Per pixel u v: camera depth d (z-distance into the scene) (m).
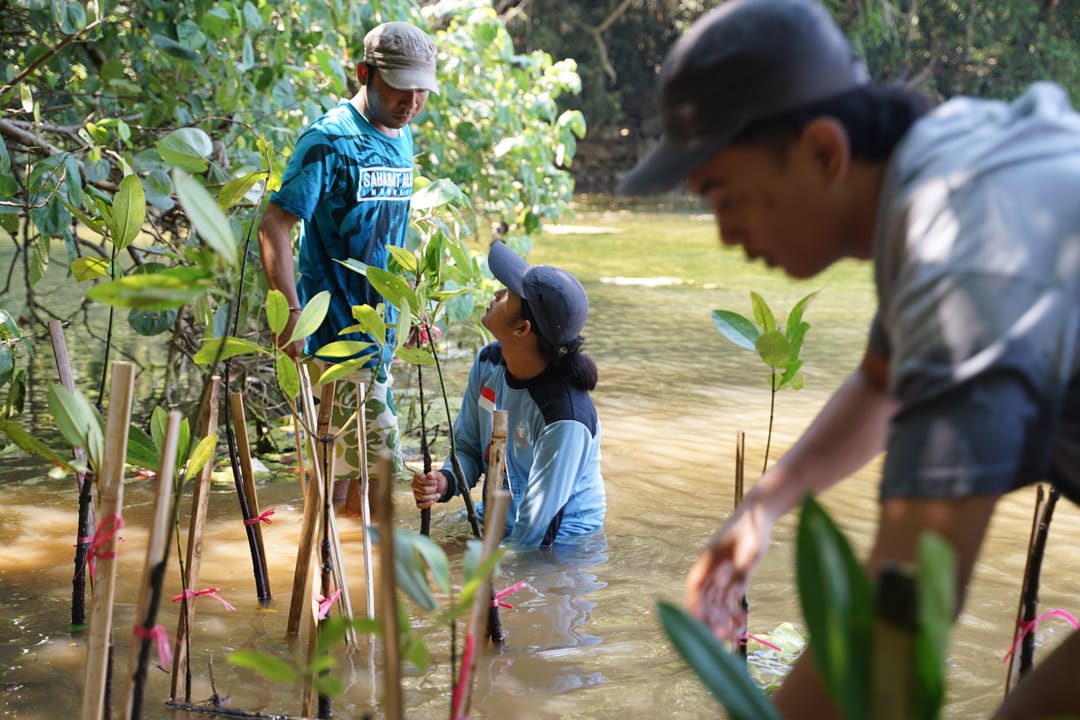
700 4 25.12
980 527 1.20
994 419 1.18
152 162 4.16
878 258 1.39
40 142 4.68
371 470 4.18
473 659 1.59
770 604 3.29
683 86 1.43
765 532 1.64
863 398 1.77
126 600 3.28
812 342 7.81
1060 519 4.17
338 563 2.88
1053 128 1.33
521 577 3.53
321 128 4.13
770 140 1.41
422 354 3.05
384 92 4.20
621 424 5.50
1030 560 2.35
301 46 5.70
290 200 4.07
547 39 23.47
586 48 24.88
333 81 5.44
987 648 3.02
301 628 3.10
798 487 1.75
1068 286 1.22
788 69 1.39
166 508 1.75
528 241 6.52
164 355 6.82
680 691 2.72
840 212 1.44
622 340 7.78
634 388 6.28
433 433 5.36
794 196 1.43
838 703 1.07
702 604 1.54
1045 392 1.20
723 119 1.41
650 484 4.55
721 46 1.40
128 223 2.73
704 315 8.96
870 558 1.24
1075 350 1.31
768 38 1.39
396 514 4.19
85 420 1.94
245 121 5.43
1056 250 1.23
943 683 1.00
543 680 2.78
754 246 1.50
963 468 1.18
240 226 4.25
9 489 4.36
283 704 2.63
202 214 1.49
